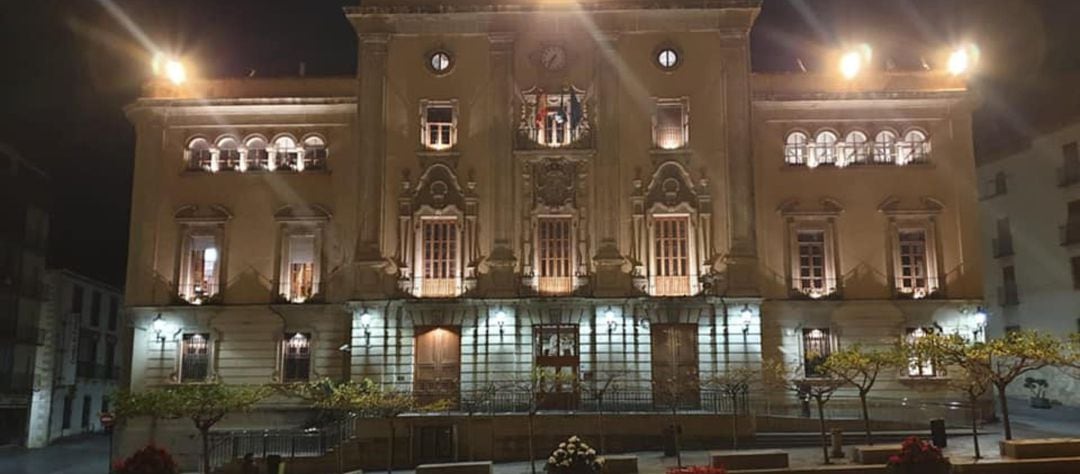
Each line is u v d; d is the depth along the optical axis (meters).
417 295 39.44
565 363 38.72
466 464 26.83
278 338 40.34
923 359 28.36
